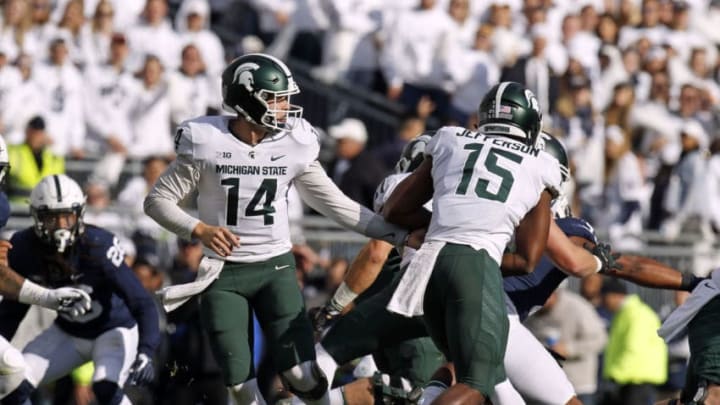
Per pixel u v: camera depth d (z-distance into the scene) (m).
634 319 39.16
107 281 27.97
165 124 44.50
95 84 44.41
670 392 40.69
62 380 35.25
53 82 43.66
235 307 23.88
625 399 39.00
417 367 26.42
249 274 23.89
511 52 48.38
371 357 29.03
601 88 50.41
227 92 23.56
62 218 27.20
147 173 41.41
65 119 43.69
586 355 37.28
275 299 23.86
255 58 23.58
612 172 47.59
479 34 48.25
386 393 25.67
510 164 22.89
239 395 23.62
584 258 24.09
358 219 24.03
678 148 50.16
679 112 50.81
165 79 44.72
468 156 22.98
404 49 48.72
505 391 23.44
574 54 49.88
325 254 40.62
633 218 47.50
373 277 25.25
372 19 51.06
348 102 49.97
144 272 35.09
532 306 25.00
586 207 47.25
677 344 40.69
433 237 22.75
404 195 23.61
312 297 36.66
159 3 46.38
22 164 39.28
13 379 26.84
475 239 22.50
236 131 23.73
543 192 23.22
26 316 28.75
